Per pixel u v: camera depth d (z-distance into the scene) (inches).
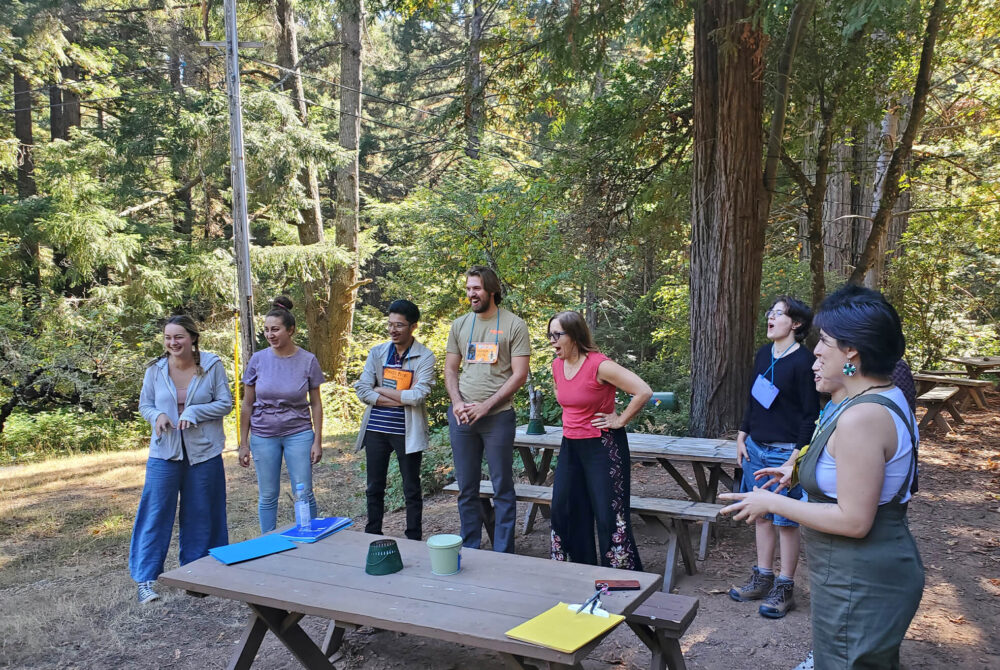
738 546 187.8
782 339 149.3
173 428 171.8
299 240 752.3
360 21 695.7
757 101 268.8
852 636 73.3
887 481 72.8
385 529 226.2
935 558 178.5
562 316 145.4
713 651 131.2
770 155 287.4
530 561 112.7
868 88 328.5
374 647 138.3
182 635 149.3
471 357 170.9
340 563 113.9
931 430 330.6
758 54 265.4
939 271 474.3
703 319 280.5
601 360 143.3
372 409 185.9
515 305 471.5
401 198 1027.9
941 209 415.8
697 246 283.3
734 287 273.3
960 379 359.9
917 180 444.8
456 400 169.3
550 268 431.2
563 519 150.9
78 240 588.7
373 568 107.7
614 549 144.8
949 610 149.0
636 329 690.8
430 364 183.3
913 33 321.4
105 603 169.6
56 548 237.9
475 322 172.4
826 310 77.4
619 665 127.3
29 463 442.9
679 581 165.2
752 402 153.8
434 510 243.9
